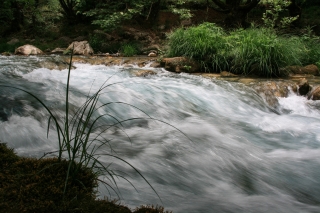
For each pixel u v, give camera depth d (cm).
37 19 1805
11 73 735
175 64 962
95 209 213
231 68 934
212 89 746
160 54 1148
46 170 244
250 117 634
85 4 1678
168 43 1095
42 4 1897
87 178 246
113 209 217
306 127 589
